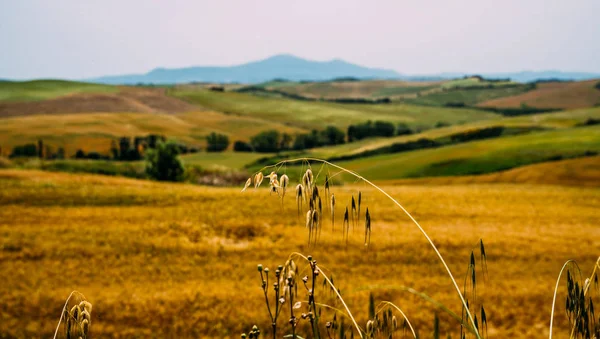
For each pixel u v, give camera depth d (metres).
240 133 151.88
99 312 18.30
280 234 31.62
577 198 51.22
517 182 72.50
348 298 19.50
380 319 1.83
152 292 20.77
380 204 43.03
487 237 31.80
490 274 24.42
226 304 19.27
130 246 28.41
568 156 87.38
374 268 24.64
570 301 1.91
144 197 43.72
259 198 43.94
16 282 21.59
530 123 139.25
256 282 22.50
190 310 18.78
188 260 26.44
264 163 107.94
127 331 16.72
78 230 31.41
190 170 76.25
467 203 46.38
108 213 37.09
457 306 19.17
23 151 111.12
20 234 29.78
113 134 133.75
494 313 18.72
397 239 29.97
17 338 16.47
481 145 102.62
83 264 24.89
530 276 24.00
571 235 33.16
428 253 27.53
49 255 26.09
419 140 121.44
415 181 80.31
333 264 25.16
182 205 40.94
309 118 183.50
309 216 1.69
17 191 43.38
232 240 30.80
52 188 45.81
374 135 153.50
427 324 17.41
